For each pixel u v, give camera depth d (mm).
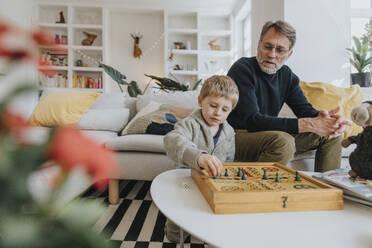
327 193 551
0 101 114
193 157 733
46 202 121
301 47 2205
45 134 121
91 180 127
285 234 433
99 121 1801
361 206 577
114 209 1352
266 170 783
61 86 4434
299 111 1473
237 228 452
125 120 1913
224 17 5070
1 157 112
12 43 114
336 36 2223
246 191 542
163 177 780
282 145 1119
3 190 112
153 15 4977
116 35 4918
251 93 1276
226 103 941
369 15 2592
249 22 4562
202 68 5027
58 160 117
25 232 115
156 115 1689
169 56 4859
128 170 1423
